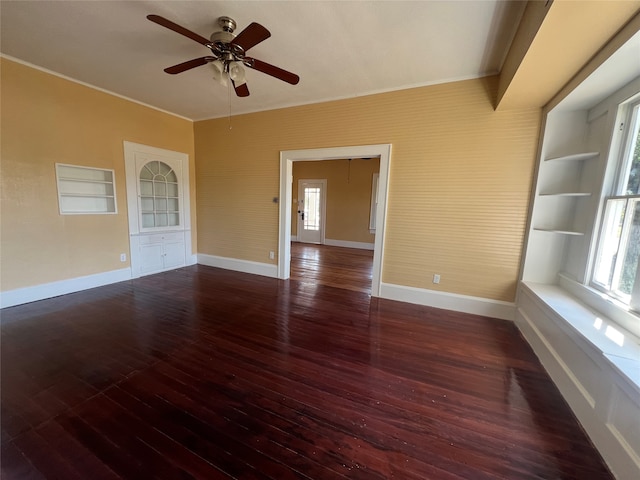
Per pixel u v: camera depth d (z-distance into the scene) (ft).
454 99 10.03
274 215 14.49
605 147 7.14
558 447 4.82
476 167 9.99
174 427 5.08
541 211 9.12
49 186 10.63
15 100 9.56
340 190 25.99
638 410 3.98
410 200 11.12
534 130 9.12
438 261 10.98
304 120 12.89
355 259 20.58
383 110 11.19
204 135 15.92
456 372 6.96
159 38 8.05
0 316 9.34
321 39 7.80
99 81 11.11
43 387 6.05
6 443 4.64
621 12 4.46
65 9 6.79
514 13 6.43
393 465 4.45
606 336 5.41
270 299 11.83
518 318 9.55
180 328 8.97
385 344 8.27
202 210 16.74
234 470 4.30
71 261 11.54
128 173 13.23
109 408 5.49
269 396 5.97
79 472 4.18
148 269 14.73
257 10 6.68
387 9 6.53
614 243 6.77
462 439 4.97
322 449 4.72
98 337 8.24
